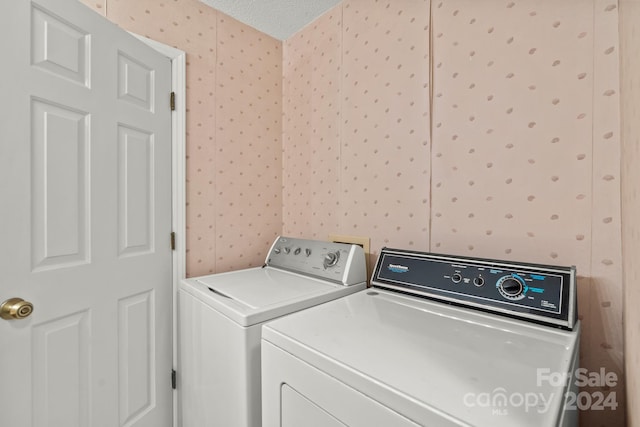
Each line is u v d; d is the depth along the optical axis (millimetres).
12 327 925
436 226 1261
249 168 1852
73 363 1098
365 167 1532
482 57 1125
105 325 1210
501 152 1079
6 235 910
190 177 1601
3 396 907
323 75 1753
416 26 1325
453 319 883
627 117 646
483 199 1126
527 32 1020
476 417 464
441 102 1243
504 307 883
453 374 583
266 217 1938
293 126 1959
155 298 1443
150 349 1416
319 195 1783
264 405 828
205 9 1656
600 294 882
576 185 925
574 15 929
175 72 1537
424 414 493
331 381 640
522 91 1030
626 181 684
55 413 1040
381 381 561
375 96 1486
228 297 1153
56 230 1041
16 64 925
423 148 1302
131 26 1394
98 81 1176
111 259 1235
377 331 794
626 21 628
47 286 1016
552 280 846
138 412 1347
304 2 1645
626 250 700
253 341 966
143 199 1387
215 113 1699
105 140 1208
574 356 695
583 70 914
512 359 643
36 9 975
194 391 1270
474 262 1014
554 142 966
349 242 1608
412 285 1112
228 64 1756
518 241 1041
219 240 1719
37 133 987
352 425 598
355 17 1574
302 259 1547
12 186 922
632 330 601
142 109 1374
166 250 1503
